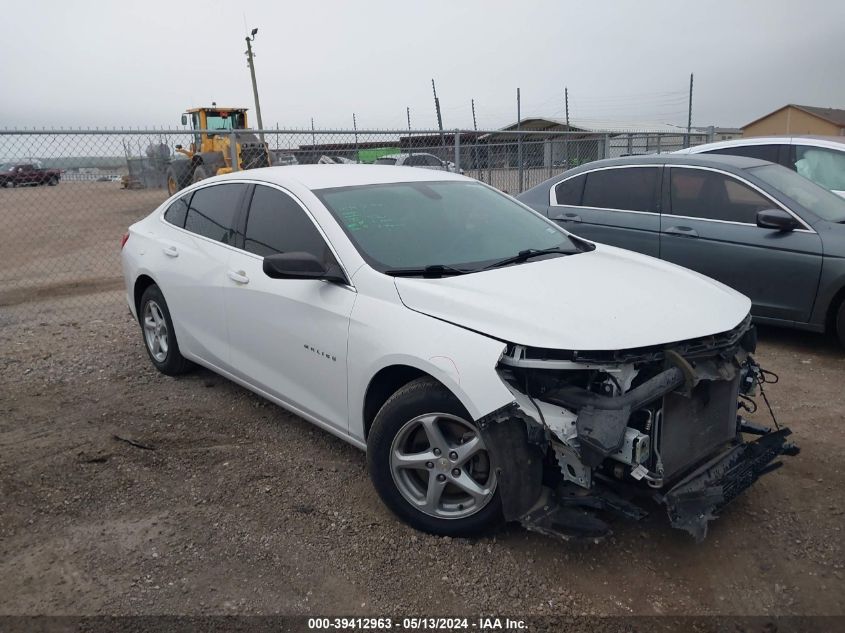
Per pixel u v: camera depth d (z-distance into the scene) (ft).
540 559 10.04
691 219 20.16
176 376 17.60
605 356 8.98
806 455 13.07
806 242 18.06
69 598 9.32
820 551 10.21
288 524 11.00
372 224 12.23
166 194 46.11
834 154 24.29
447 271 11.21
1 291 30.45
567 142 42.50
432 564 9.96
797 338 20.29
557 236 14.12
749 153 26.25
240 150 33.01
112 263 38.81
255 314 13.29
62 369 18.47
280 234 13.08
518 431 9.32
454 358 9.55
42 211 60.08
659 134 46.57
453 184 14.64
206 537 10.68
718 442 10.53
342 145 33.17
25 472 12.70
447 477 10.11
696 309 10.32
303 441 13.91
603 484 9.71
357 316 10.98
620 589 9.47
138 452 13.50
